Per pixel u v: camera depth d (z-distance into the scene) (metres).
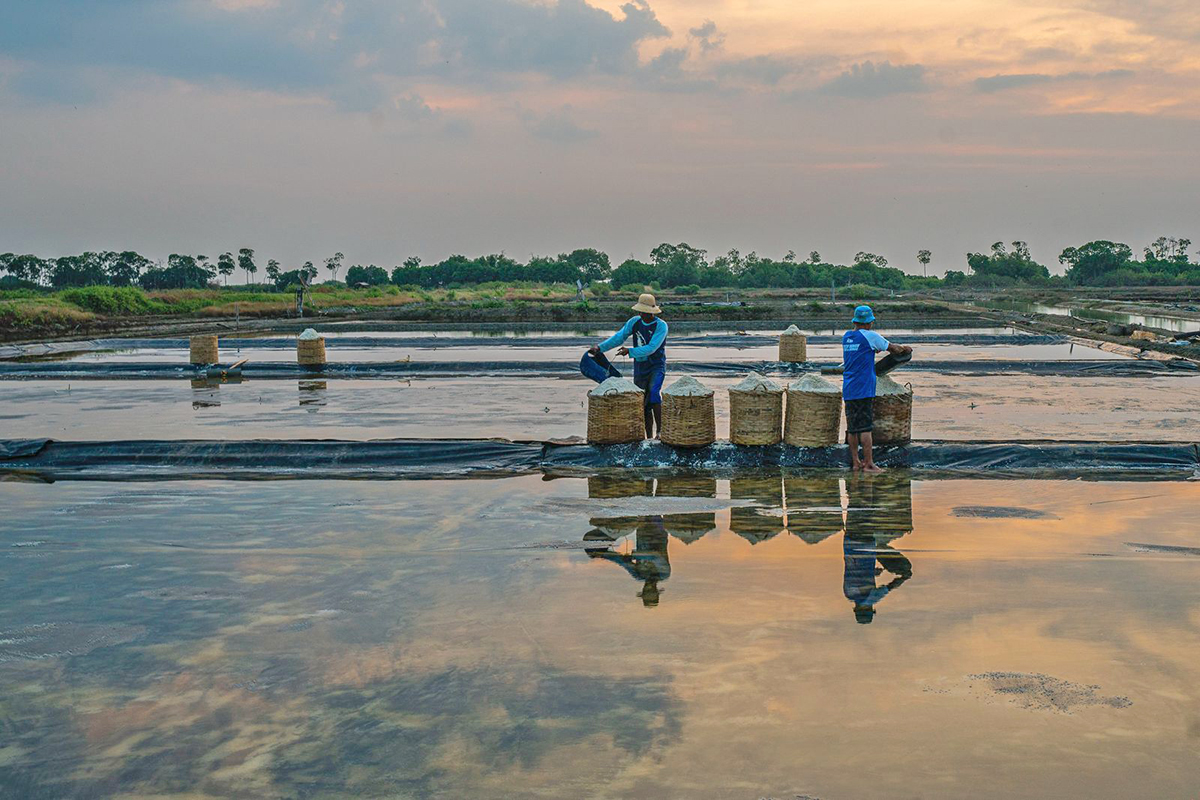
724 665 5.22
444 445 11.34
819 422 10.71
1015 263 149.25
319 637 5.74
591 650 5.46
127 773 4.22
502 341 34.12
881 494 9.46
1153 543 7.62
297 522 8.56
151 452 11.41
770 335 37.81
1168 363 22.48
